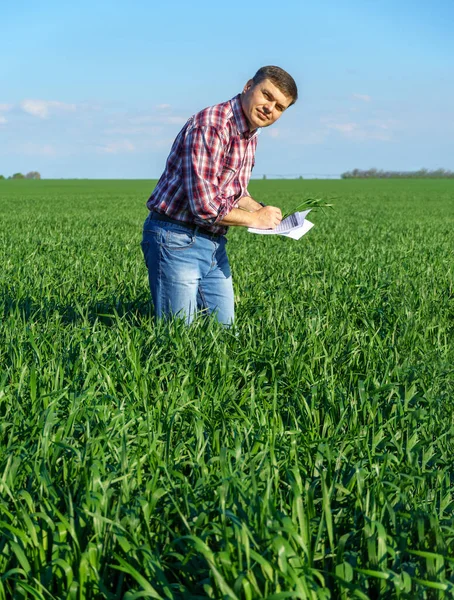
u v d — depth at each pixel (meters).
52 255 11.82
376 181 119.25
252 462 2.99
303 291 8.27
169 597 2.53
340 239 16.56
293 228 5.33
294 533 2.58
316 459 3.48
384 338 6.30
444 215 30.53
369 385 4.83
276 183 104.62
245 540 2.53
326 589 2.42
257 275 9.30
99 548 2.73
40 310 6.80
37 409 4.07
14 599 2.67
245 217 5.30
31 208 34.69
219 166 5.24
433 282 9.09
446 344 6.24
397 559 2.79
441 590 2.54
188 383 4.63
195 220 5.38
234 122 5.19
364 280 9.02
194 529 2.81
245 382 4.88
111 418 3.89
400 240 16.73
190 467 3.70
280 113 5.17
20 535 2.77
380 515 3.06
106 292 8.20
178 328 5.54
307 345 5.58
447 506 3.29
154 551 2.90
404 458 3.87
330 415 4.39
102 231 18.16
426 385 5.00
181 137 5.31
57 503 3.14
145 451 3.61
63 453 3.60
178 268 5.63
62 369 4.55
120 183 107.62
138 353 5.14
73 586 2.58
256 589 2.46
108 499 2.94
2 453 3.54
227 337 5.77
